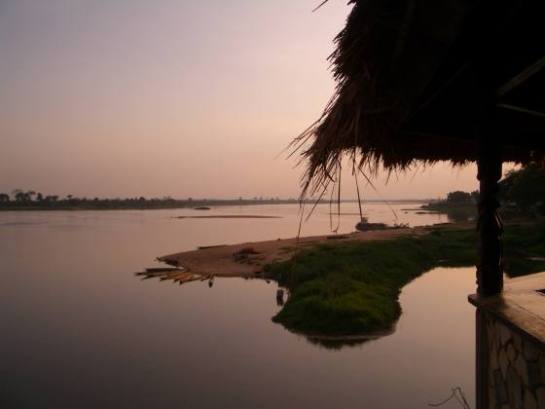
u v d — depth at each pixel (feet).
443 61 6.59
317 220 314.96
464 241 113.39
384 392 34.37
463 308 56.90
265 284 77.25
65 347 45.73
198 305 62.69
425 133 10.68
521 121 10.43
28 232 194.80
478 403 10.12
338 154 8.71
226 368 39.37
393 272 76.48
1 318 57.00
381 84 8.38
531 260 81.51
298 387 35.32
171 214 455.63
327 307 50.16
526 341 7.82
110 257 115.03
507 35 6.20
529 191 125.39
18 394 34.47
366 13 7.32
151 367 40.09
